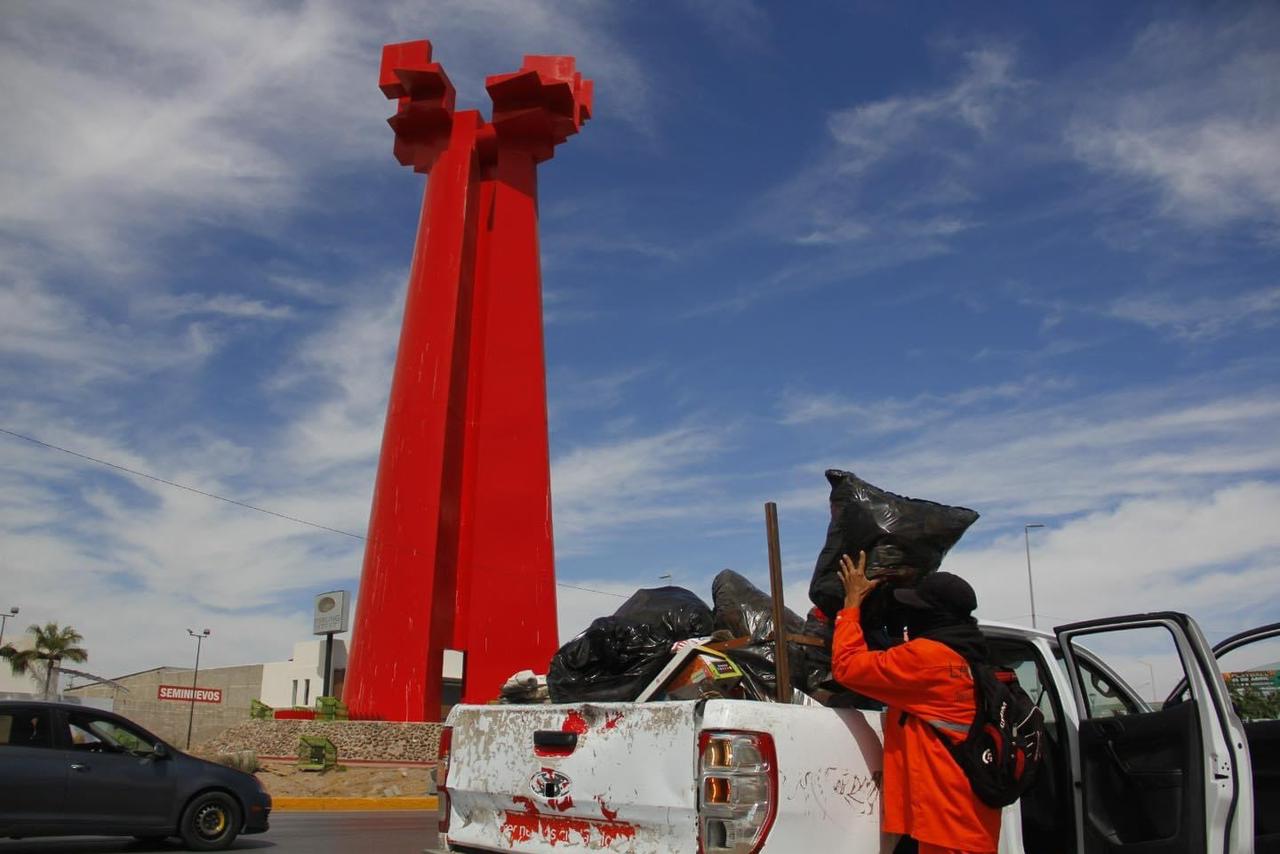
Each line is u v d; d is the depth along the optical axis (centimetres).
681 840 399
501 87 3303
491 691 2898
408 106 3334
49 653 6066
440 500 2970
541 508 3081
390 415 3117
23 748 1038
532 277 3278
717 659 475
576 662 542
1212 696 469
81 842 1190
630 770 419
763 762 388
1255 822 569
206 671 6419
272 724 2769
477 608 2956
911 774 409
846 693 502
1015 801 417
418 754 2698
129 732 1114
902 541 488
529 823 468
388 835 1370
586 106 3428
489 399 3127
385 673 2839
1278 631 598
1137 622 505
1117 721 506
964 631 427
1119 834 501
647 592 562
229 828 1145
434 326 3136
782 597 462
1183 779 468
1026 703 425
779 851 381
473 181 3353
